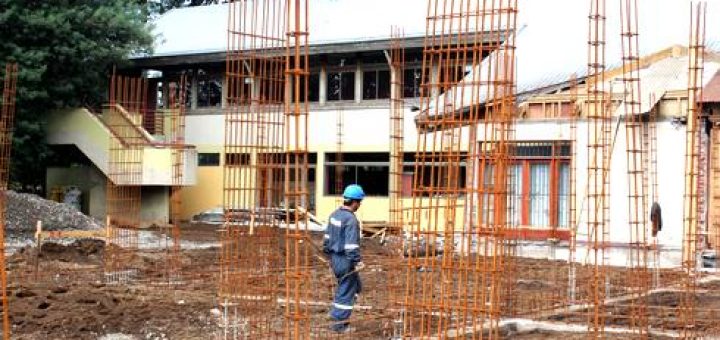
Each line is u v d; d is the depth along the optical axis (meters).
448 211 8.20
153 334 11.52
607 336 11.42
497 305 7.93
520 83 25.52
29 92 32.88
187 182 34.28
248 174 13.47
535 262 20.78
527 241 24.48
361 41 35.00
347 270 11.70
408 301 8.83
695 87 11.73
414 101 34.50
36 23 32.69
